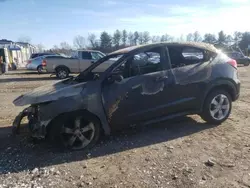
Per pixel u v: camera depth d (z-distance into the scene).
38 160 4.51
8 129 6.23
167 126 6.02
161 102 5.32
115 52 5.65
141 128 5.93
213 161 4.21
